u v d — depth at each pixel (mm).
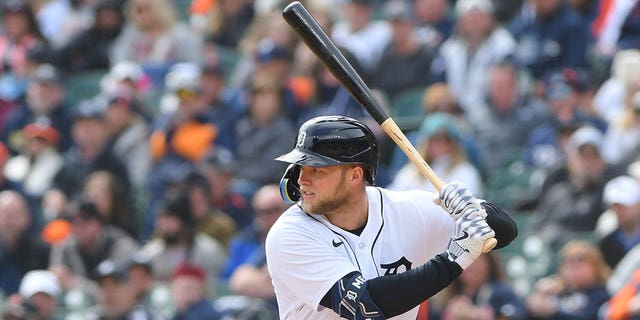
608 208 33000
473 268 30641
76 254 35969
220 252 34938
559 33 41656
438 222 17344
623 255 32250
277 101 39625
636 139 36000
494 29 41344
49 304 33656
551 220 34750
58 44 48438
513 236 17219
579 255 30672
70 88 46906
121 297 32312
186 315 31359
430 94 38406
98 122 41125
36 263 36875
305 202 16812
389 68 42031
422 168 16719
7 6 48969
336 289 16375
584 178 34469
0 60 48531
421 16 44781
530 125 38906
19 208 36906
